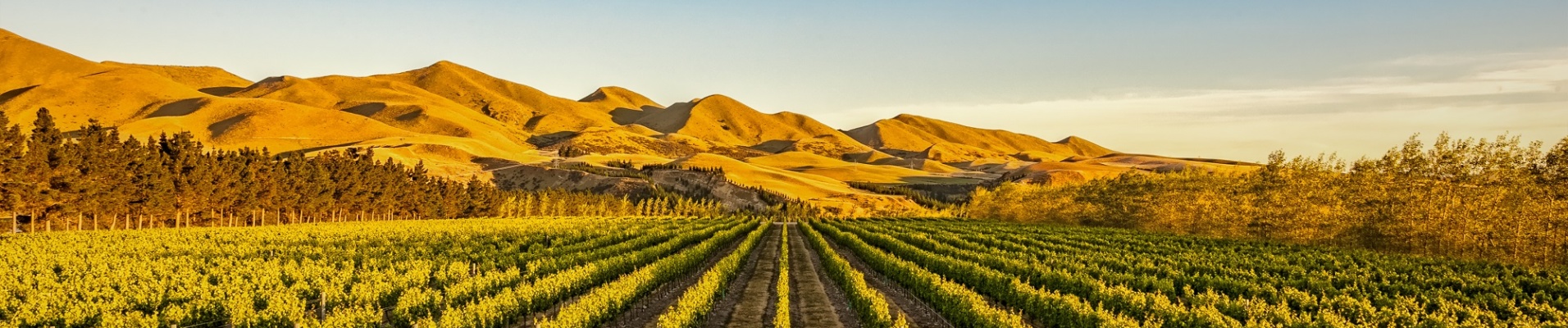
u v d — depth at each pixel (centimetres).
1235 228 6744
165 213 7325
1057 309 2488
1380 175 4994
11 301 2325
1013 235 6794
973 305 2523
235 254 4394
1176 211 7700
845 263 3819
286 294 2602
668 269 3753
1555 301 2828
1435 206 4650
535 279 3638
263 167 8650
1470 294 3028
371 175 10831
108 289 2586
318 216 10419
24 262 3472
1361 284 3169
